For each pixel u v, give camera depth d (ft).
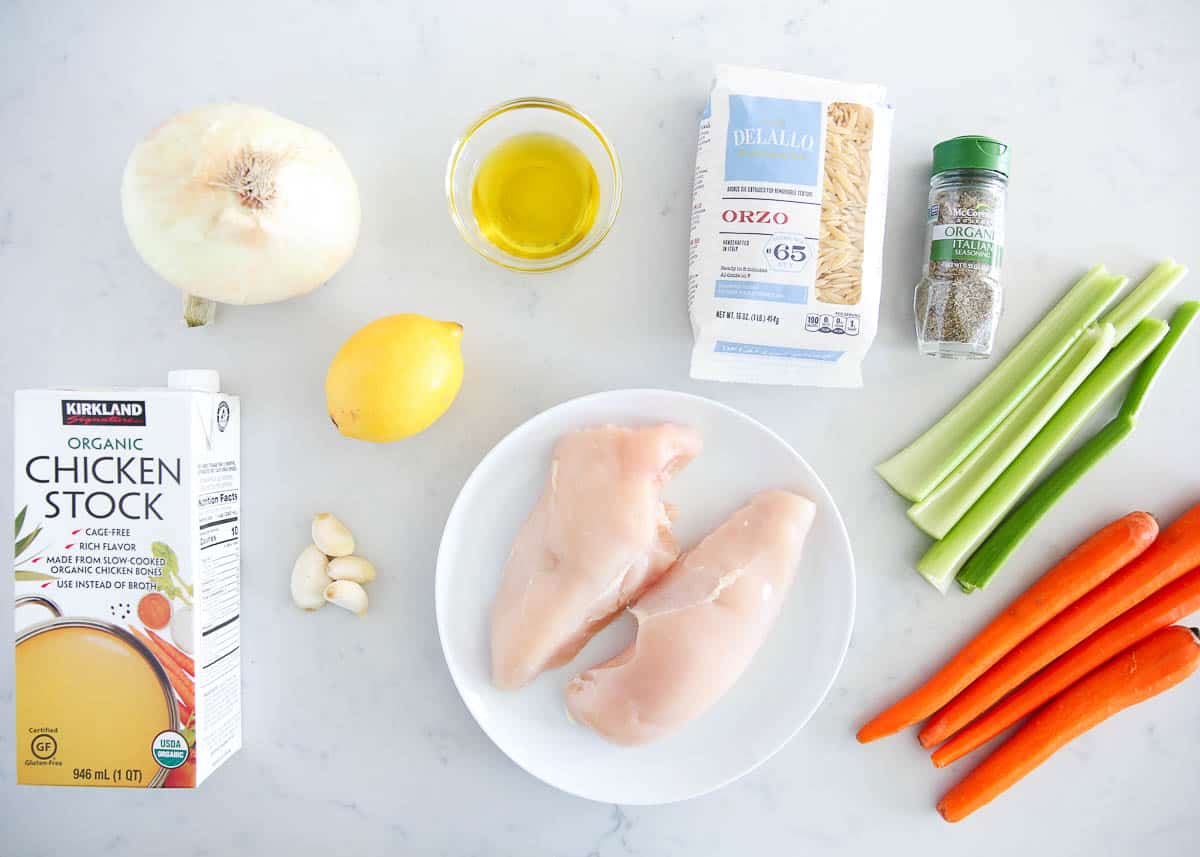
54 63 2.70
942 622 2.84
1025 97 2.80
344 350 2.39
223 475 2.58
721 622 2.43
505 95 2.72
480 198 2.58
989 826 2.88
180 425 2.34
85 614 2.40
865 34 2.76
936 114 2.78
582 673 2.60
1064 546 2.84
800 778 2.83
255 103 2.70
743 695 2.71
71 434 2.36
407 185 2.72
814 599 2.67
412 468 2.76
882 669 2.83
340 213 2.42
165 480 2.35
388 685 2.77
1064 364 2.75
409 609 2.77
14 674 2.66
